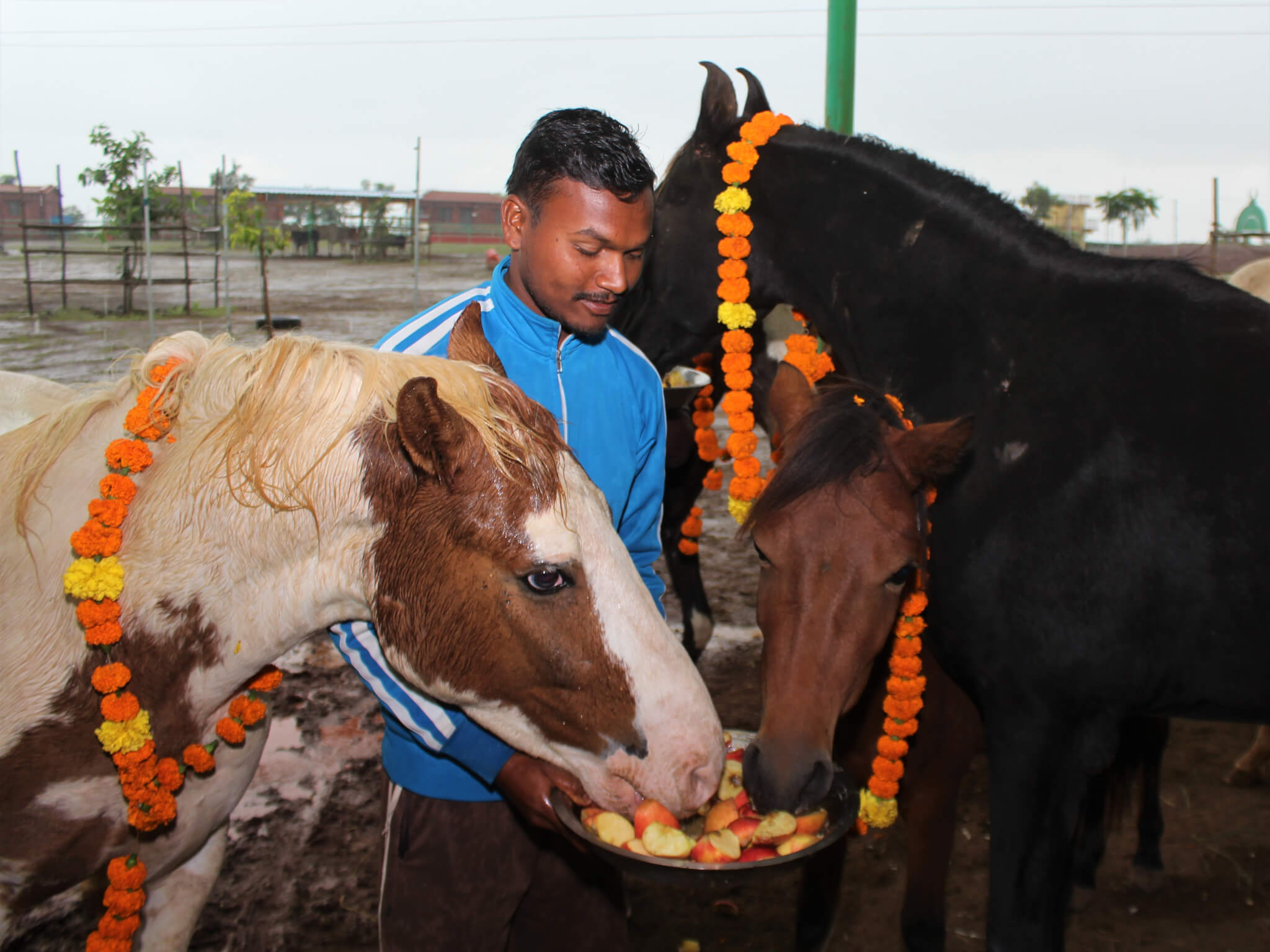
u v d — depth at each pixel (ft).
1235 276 15.20
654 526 5.95
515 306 5.13
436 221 133.49
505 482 4.19
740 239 8.18
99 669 4.50
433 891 5.30
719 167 8.50
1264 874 9.05
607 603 4.28
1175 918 8.50
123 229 47.73
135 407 4.74
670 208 8.77
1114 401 6.09
